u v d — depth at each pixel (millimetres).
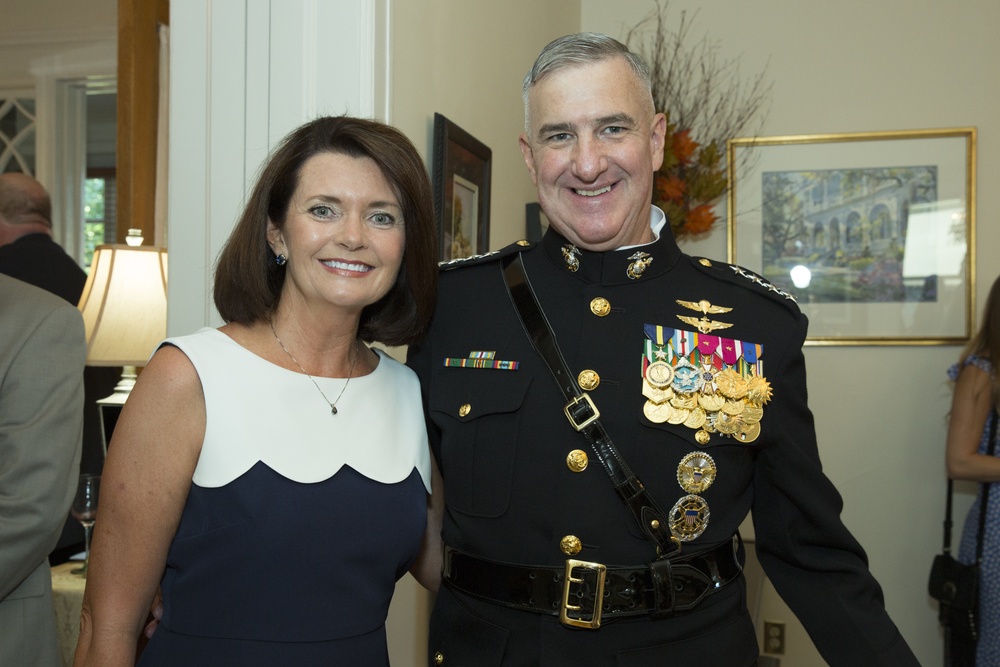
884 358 3369
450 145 2074
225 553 1165
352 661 1206
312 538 1188
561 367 1246
